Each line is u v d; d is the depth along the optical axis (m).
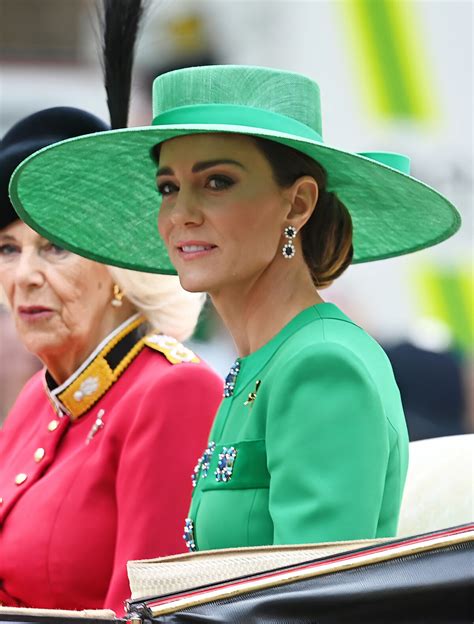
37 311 13.57
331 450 9.45
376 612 7.80
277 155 10.45
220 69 10.60
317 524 9.29
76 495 12.91
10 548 13.05
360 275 26.39
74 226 12.48
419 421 22.92
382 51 26.66
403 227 11.77
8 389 22.77
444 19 26.42
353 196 11.45
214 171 10.40
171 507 12.44
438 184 26.38
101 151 11.48
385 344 24.05
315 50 27.05
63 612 7.77
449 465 12.85
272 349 10.45
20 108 27.22
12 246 13.70
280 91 10.63
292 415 9.66
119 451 12.94
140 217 12.44
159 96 10.88
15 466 13.84
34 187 11.90
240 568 8.32
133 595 8.34
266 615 7.72
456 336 25.55
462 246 26.08
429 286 26.11
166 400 12.76
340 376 9.62
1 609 7.66
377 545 7.96
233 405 10.60
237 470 10.06
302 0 27.03
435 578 7.82
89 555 12.73
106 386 13.52
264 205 10.45
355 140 26.73
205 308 15.27
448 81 26.47
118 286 13.64
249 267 10.47
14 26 29.42
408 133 26.56
